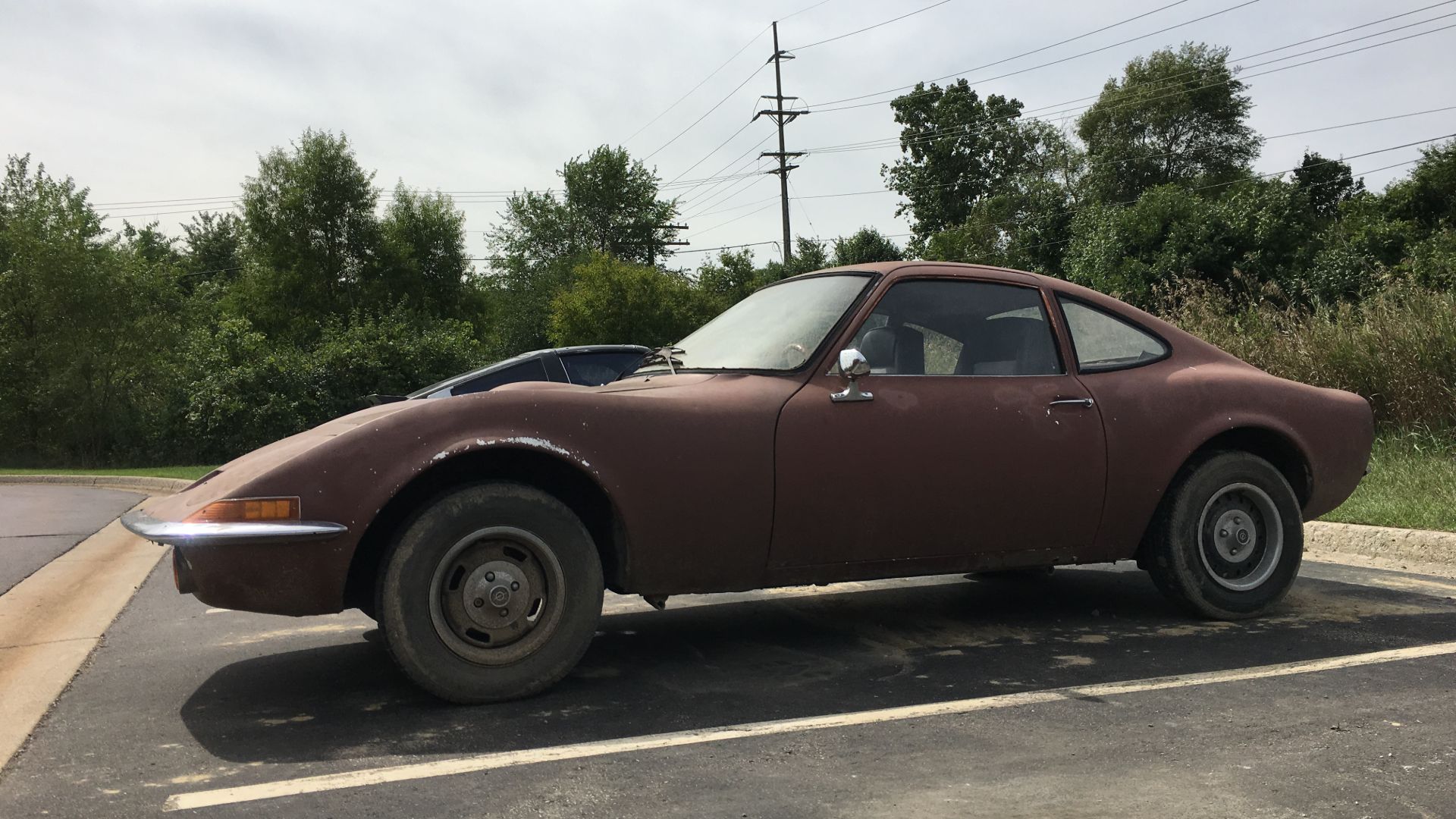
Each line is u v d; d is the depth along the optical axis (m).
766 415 3.77
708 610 5.04
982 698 3.45
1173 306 12.77
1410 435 8.64
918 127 66.75
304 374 26.47
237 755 2.98
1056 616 4.77
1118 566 6.18
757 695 3.54
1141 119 58.72
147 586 6.24
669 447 3.62
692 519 3.64
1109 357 4.50
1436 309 9.47
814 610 5.00
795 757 2.88
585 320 43.34
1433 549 5.94
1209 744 2.93
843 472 3.84
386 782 2.73
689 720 3.25
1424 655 3.91
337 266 40.88
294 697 3.60
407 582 3.29
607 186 65.88
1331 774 2.68
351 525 3.23
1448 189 37.34
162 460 27.20
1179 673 3.71
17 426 27.16
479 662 3.40
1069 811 2.46
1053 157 62.94
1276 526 4.57
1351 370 9.46
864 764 2.81
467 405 3.44
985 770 2.75
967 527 4.07
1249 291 12.27
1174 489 4.46
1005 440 4.09
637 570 3.61
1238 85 58.12
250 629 4.85
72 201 28.56
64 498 13.83
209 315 40.16
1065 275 32.69
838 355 3.99
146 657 4.32
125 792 2.70
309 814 2.52
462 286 45.59
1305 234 27.86
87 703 3.60
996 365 4.27
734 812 2.49
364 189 41.28
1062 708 3.31
